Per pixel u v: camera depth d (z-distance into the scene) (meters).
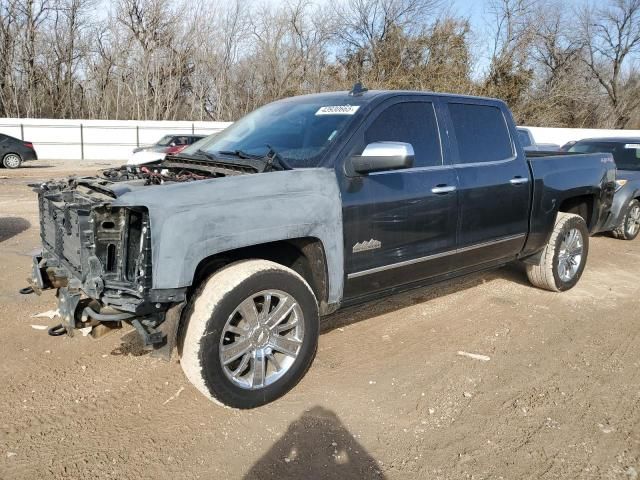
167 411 3.40
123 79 38.81
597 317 5.27
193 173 3.74
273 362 3.48
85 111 40.34
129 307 2.96
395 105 4.15
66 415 3.33
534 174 5.21
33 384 3.66
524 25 29.95
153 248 2.93
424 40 29.06
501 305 5.52
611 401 3.67
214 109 40.41
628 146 9.92
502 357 4.31
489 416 3.45
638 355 4.42
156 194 2.97
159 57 38.12
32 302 5.11
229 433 3.19
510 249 5.12
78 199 3.23
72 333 3.30
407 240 4.09
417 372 4.01
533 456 3.06
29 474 2.79
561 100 34.69
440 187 4.26
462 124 4.66
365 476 2.86
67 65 38.59
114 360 4.04
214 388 3.17
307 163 3.70
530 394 3.74
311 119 4.12
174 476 2.82
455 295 5.79
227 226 3.12
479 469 2.94
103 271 3.03
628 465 3.00
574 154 6.18
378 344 4.48
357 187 3.75
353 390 3.71
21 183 14.96
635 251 8.43
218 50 39.06
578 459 3.04
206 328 3.08
